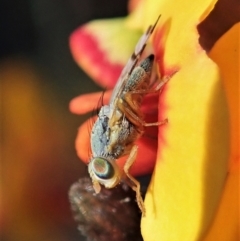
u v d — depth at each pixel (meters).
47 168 0.05
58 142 0.05
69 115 0.05
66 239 0.05
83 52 0.05
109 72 0.05
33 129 0.05
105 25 0.05
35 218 0.05
